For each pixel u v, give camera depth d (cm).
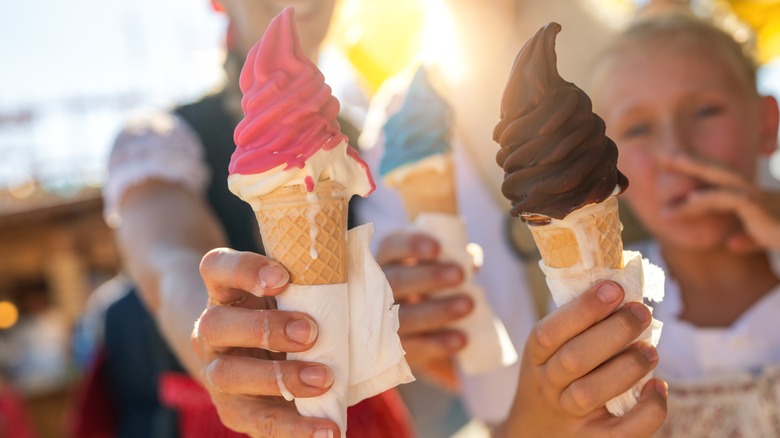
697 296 88
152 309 81
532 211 53
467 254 78
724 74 85
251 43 87
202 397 85
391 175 77
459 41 90
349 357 56
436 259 77
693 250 87
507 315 88
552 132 52
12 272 416
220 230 88
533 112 53
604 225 55
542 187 52
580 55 93
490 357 78
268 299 62
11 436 251
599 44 93
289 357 56
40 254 396
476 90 90
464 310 76
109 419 125
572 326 54
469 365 78
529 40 54
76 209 362
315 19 87
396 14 104
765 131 92
